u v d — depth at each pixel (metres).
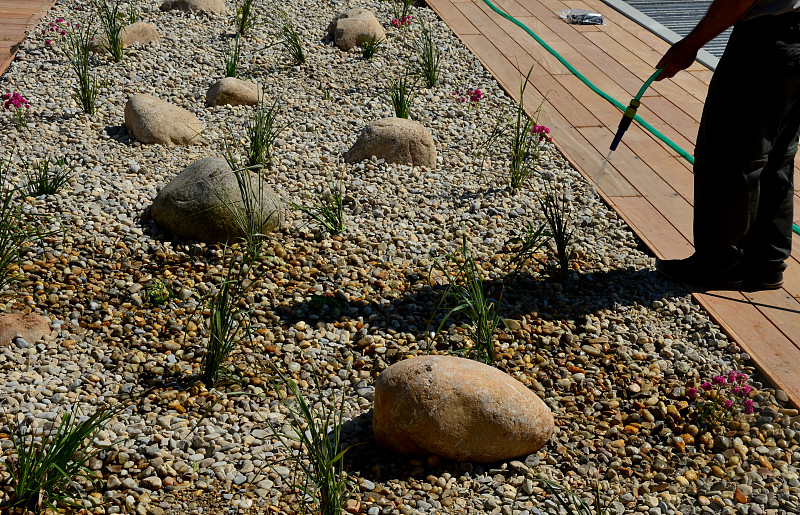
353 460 3.04
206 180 4.43
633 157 5.58
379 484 2.90
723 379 3.28
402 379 3.01
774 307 4.01
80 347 3.58
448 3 8.79
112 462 2.95
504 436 2.97
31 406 3.16
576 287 4.19
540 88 6.69
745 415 3.31
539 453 3.10
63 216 4.52
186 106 6.11
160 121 5.52
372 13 7.98
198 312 3.87
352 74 6.84
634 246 4.57
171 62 6.89
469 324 3.86
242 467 2.96
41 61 6.74
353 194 5.02
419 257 4.42
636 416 3.30
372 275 4.23
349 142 5.71
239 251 4.36
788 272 4.31
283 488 2.87
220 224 4.36
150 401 3.29
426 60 6.83
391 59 7.16
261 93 6.32
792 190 3.98
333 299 4.00
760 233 4.06
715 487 2.98
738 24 3.65
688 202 5.02
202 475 2.92
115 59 6.80
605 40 7.89
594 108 6.34
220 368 3.43
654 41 7.92
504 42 7.69
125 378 3.42
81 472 2.81
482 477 2.97
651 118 6.17
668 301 4.06
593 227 4.75
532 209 4.95
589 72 7.05
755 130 3.68
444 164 5.49
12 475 2.70
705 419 3.29
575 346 3.73
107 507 2.75
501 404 2.97
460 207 4.98
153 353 3.60
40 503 2.68
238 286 3.82
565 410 3.35
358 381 3.48
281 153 5.47
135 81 6.49
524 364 3.60
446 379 2.98
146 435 3.09
